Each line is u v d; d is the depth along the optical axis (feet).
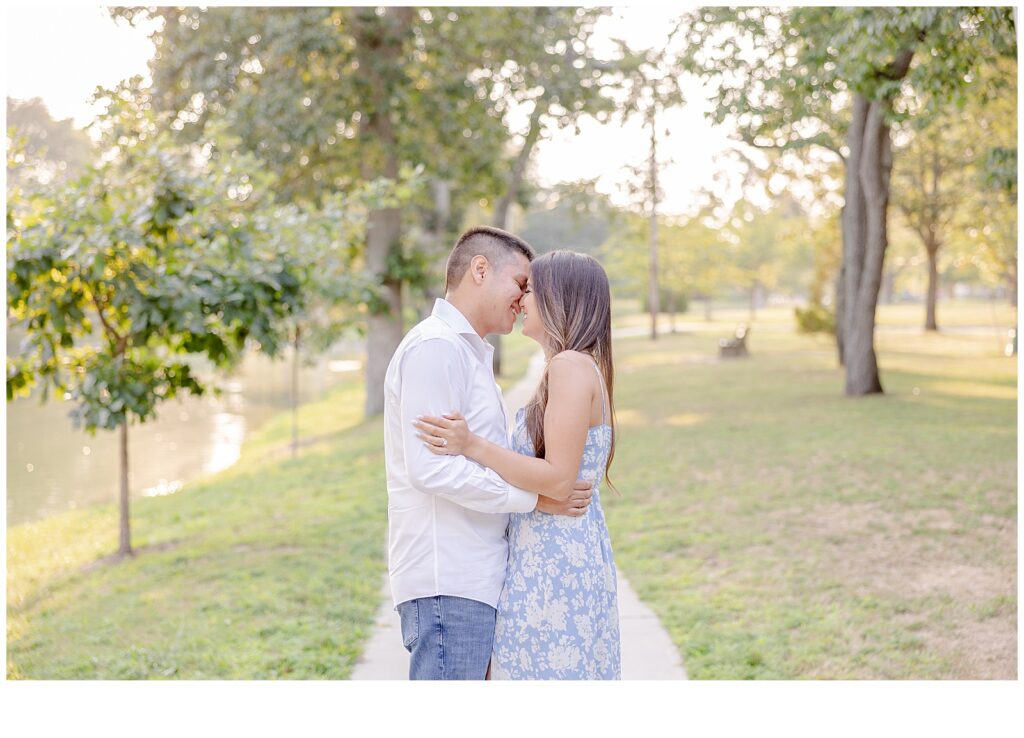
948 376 55.31
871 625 15.51
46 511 31.14
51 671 14.87
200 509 28.99
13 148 19.66
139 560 22.39
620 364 79.87
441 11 46.98
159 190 19.47
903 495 24.22
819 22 29.04
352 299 36.24
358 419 51.96
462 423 8.23
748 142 36.27
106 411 20.20
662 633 15.64
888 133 43.39
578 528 8.82
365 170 49.32
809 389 50.31
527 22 48.11
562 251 8.98
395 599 9.02
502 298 8.96
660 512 24.64
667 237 121.60
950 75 23.58
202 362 71.10
